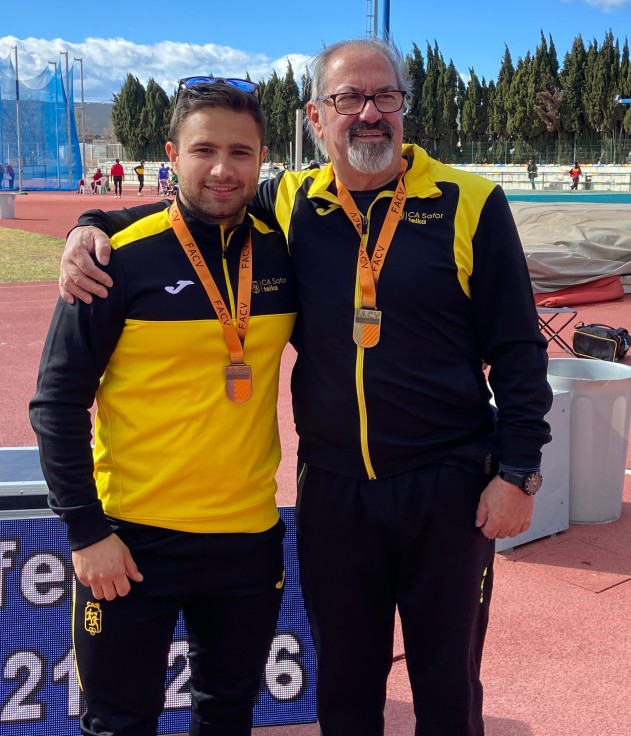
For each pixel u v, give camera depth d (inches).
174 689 110.4
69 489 80.0
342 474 90.4
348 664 94.9
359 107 88.4
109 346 81.7
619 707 120.3
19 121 1836.9
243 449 86.5
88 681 86.0
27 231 893.2
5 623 105.0
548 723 117.0
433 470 89.2
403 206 88.9
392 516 89.1
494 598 150.9
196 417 83.8
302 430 93.9
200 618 91.1
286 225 93.3
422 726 94.1
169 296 82.2
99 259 79.7
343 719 96.7
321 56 93.4
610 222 529.3
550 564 163.8
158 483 84.0
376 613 94.3
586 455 178.4
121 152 3147.1
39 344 369.7
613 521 184.5
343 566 92.0
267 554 89.9
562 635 138.9
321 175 95.4
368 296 87.0
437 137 2883.9
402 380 87.5
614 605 148.2
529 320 88.2
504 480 87.8
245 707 92.4
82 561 80.6
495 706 120.7
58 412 79.9
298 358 94.2
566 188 2098.9
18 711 106.0
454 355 89.5
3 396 285.7
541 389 88.1
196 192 82.4
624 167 2107.5
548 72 2721.5
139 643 85.0
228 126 81.6
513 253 87.8
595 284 469.7
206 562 85.7
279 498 195.6
